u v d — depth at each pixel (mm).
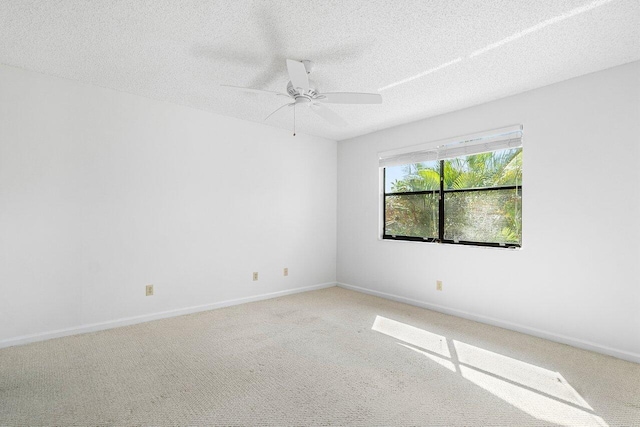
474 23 2010
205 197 3732
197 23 2039
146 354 2568
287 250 4508
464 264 3539
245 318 3473
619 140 2555
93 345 2721
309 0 1806
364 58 2461
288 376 2252
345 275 4957
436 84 2912
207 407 1888
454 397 2010
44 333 2807
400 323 3346
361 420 1784
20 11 1921
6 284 2646
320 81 2865
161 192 3422
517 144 3119
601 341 2645
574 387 2127
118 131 3160
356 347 2742
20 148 2689
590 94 2691
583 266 2736
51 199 2828
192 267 3641
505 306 3213
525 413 1854
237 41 2246
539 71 2658
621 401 1972
